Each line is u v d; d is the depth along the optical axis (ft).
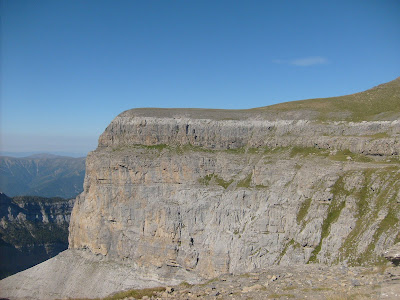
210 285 141.79
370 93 583.99
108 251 512.63
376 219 273.95
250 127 529.45
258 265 351.05
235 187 457.27
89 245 530.27
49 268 527.40
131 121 574.15
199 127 543.39
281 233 363.97
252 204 419.95
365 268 146.00
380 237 251.80
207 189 468.34
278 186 410.31
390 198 284.41
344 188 336.08
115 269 487.20
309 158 424.46
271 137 503.20
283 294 118.73
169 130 552.41
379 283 117.29
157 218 473.67
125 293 142.20
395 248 138.82
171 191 494.59
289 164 428.15
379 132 426.92
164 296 130.21
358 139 404.77
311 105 554.46
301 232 328.49
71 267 520.01
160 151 535.19
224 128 534.78
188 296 126.93
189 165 494.59
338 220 307.17
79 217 554.46
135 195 510.99
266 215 382.01
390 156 367.04
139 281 456.04
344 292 113.50
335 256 273.33
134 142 560.61
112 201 522.47
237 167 481.87
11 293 504.84
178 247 449.48
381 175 319.27
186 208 458.91
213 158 500.33
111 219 518.37
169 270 449.06
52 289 496.64
